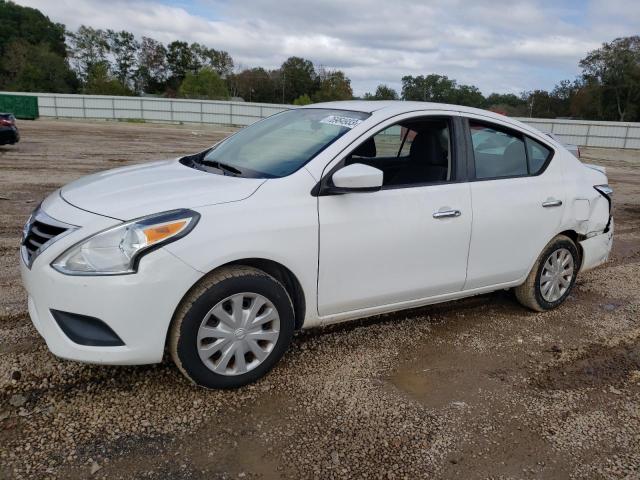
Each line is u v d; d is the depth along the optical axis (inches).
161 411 114.2
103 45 4106.8
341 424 114.0
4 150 645.3
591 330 172.2
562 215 173.2
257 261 121.8
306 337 154.0
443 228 145.7
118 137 986.1
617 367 148.0
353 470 100.5
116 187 125.4
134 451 101.7
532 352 154.2
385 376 135.1
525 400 128.3
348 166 124.9
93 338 107.7
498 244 159.5
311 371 134.9
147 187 123.1
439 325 168.7
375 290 138.9
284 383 128.4
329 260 129.0
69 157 609.6
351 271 133.3
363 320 168.2
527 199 163.5
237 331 119.3
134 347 108.3
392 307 146.7
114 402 116.1
